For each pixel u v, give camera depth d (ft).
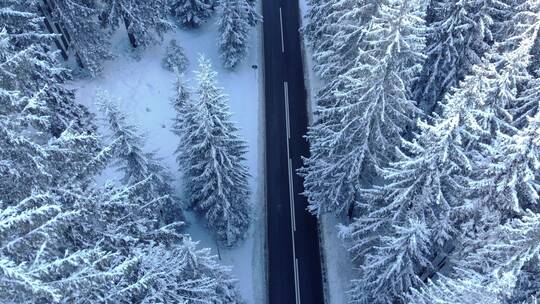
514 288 51.62
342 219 102.83
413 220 61.11
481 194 60.34
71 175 46.60
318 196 91.91
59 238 40.22
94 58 110.52
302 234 103.40
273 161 114.93
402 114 73.46
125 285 47.03
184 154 89.76
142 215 61.77
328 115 80.43
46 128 45.73
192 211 101.45
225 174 84.99
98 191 50.55
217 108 77.97
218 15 139.54
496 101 66.90
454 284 48.08
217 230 95.35
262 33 139.03
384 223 73.87
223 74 127.75
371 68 68.08
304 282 97.71
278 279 98.07
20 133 41.22
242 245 101.14
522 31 78.59
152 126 113.91
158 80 120.98
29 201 39.70
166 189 90.22
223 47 122.83
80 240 47.19
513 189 54.34
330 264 99.25
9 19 69.41
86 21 104.12
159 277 50.80
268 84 128.77
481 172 60.80
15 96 39.45
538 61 79.77
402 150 91.81
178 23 134.72
